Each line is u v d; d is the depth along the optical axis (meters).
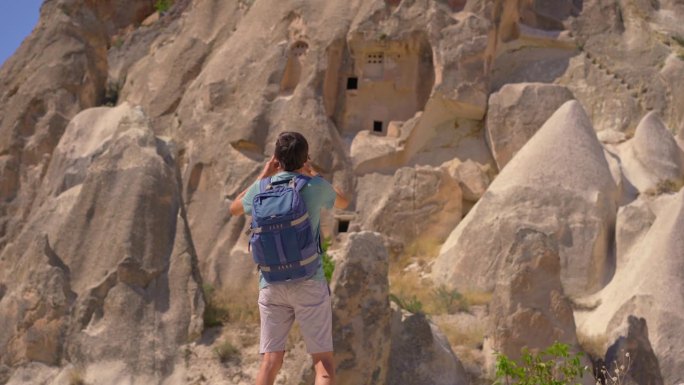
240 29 20.95
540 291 11.68
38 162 21.48
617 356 11.36
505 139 18.44
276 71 19.28
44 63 22.72
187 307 13.24
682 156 17.81
